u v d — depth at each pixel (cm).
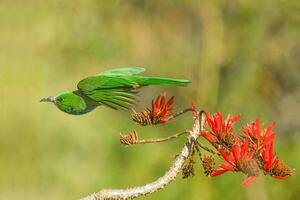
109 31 1689
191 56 1711
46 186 1537
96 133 1551
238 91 1638
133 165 1509
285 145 1544
